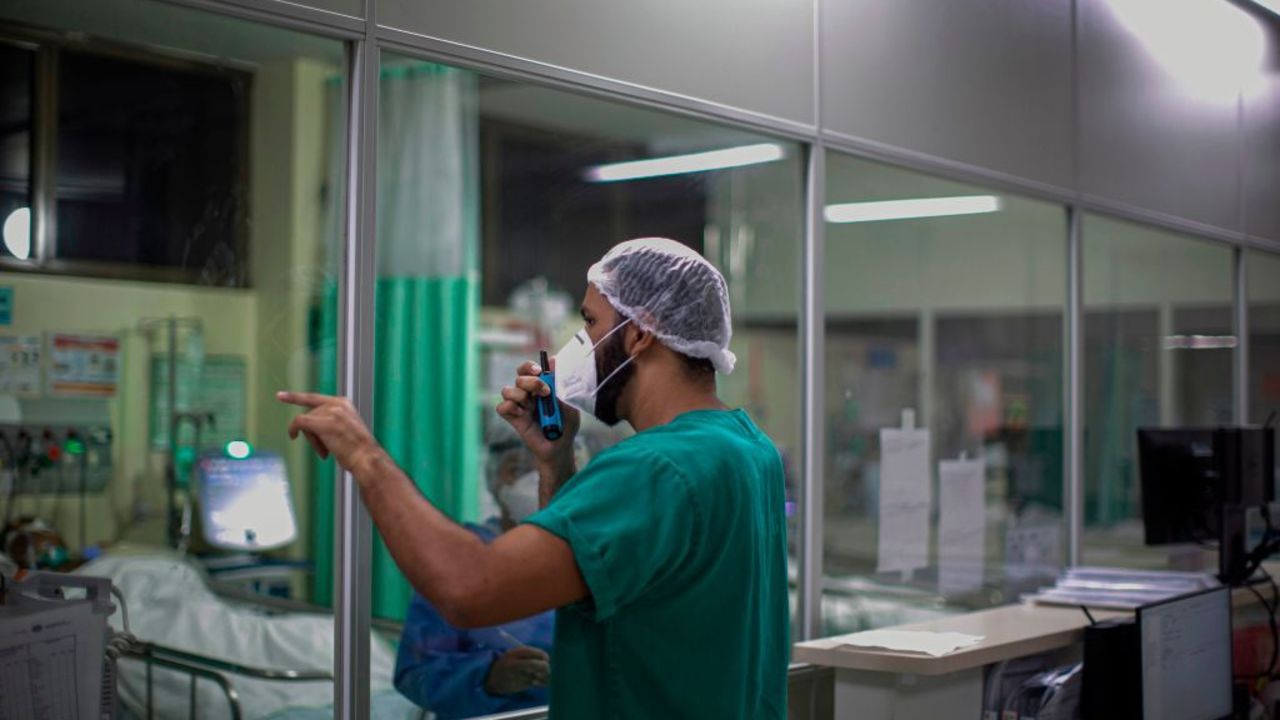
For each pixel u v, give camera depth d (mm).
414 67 3311
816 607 2902
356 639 2006
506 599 1287
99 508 3414
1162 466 3580
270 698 2945
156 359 3598
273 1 1931
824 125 2871
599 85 2377
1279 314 5012
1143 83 4062
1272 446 3688
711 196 4008
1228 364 4703
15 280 3285
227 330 3766
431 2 2121
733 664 1452
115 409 3490
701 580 1427
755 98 2699
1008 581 3688
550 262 4836
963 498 3617
